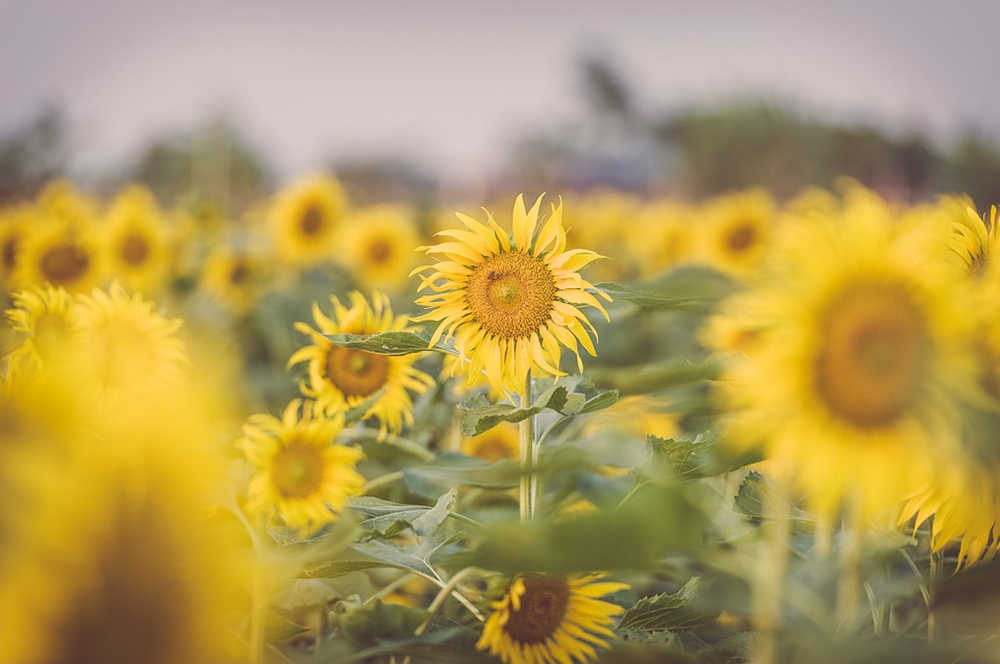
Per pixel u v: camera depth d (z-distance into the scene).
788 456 0.76
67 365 0.60
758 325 0.77
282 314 3.35
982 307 0.80
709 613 1.08
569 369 1.54
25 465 0.49
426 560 1.13
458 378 1.76
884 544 0.99
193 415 0.52
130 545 0.49
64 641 0.48
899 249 0.77
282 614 1.13
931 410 0.74
